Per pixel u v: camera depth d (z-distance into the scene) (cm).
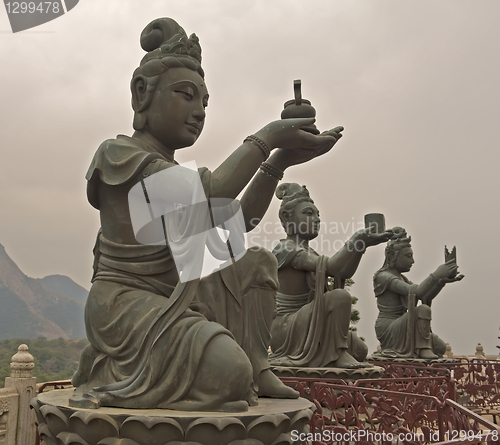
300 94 462
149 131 446
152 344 353
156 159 403
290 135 422
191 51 446
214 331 351
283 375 811
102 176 405
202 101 455
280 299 916
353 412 532
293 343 867
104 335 383
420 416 504
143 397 340
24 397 580
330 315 834
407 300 1244
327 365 817
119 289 394
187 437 306
